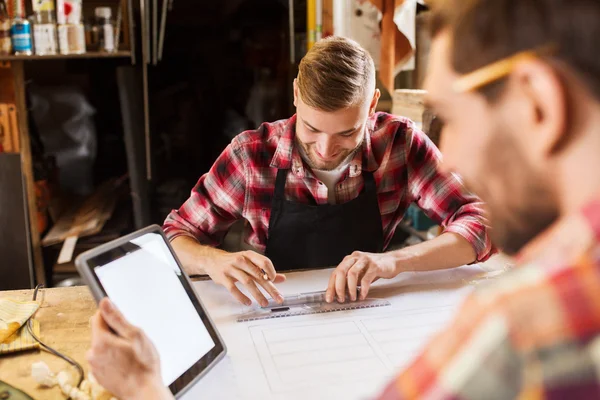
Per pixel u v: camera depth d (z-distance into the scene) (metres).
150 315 0.86
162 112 2.67
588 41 0.36
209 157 2.76
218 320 1.09
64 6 2.08
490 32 0.39
